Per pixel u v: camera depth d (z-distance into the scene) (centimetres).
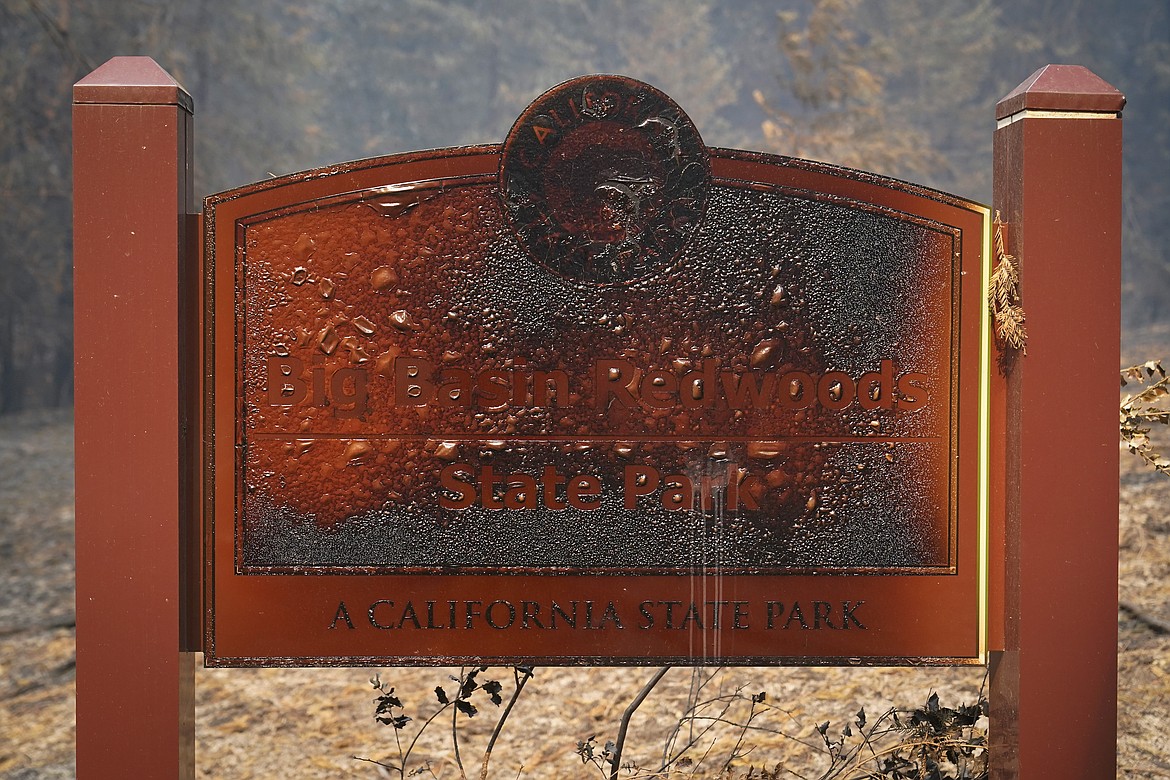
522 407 230
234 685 478
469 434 230
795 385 232
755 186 231
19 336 1945
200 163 1714
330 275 228
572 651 231
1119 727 367
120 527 220
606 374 231
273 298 227
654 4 2722
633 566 232
